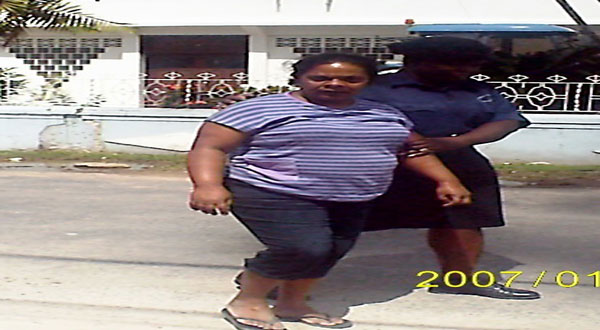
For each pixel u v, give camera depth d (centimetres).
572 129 962
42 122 1132
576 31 601
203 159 330
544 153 970
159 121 1105
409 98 380
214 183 326
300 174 334
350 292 434
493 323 392
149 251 531
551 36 573
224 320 389
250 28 1300
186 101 1116
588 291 445
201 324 386
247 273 366
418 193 397
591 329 386
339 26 1250
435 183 389
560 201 747
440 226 414
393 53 394
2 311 403
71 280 459
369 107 347
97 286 448
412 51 386
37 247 539
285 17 1278
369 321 391
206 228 606
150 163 1026
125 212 676
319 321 380
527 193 794
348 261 490
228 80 1097
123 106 1138
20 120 1134
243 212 344
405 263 485
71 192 789
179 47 1370
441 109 383
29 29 1298
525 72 598
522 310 411
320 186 337
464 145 391
